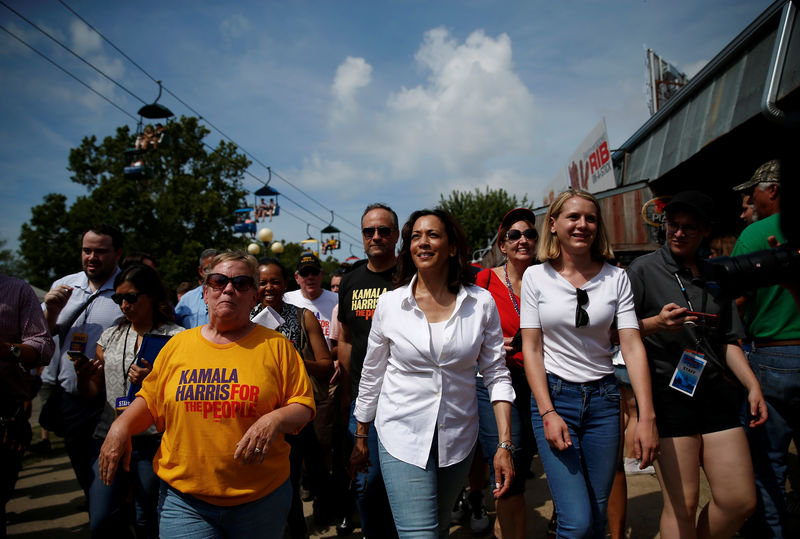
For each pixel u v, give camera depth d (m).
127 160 29.11
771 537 2.77
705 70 4.95
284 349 2.14
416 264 2.27
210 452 1.93
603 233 2.36
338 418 3.69
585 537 2.06
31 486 5.09
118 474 2.76
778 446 2.78
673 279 2.42
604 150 7.89
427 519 2.03
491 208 32.03
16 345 2.68
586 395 2.26
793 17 2.24
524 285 2.48
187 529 1.95
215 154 30.81
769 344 2.83
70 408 3.16
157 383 2.06
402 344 2.17
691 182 6.38
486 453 2.85
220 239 28.14
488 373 2.30
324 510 3.78
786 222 1.65
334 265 41.72
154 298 2.98
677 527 2.30
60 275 29.20
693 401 2.30
